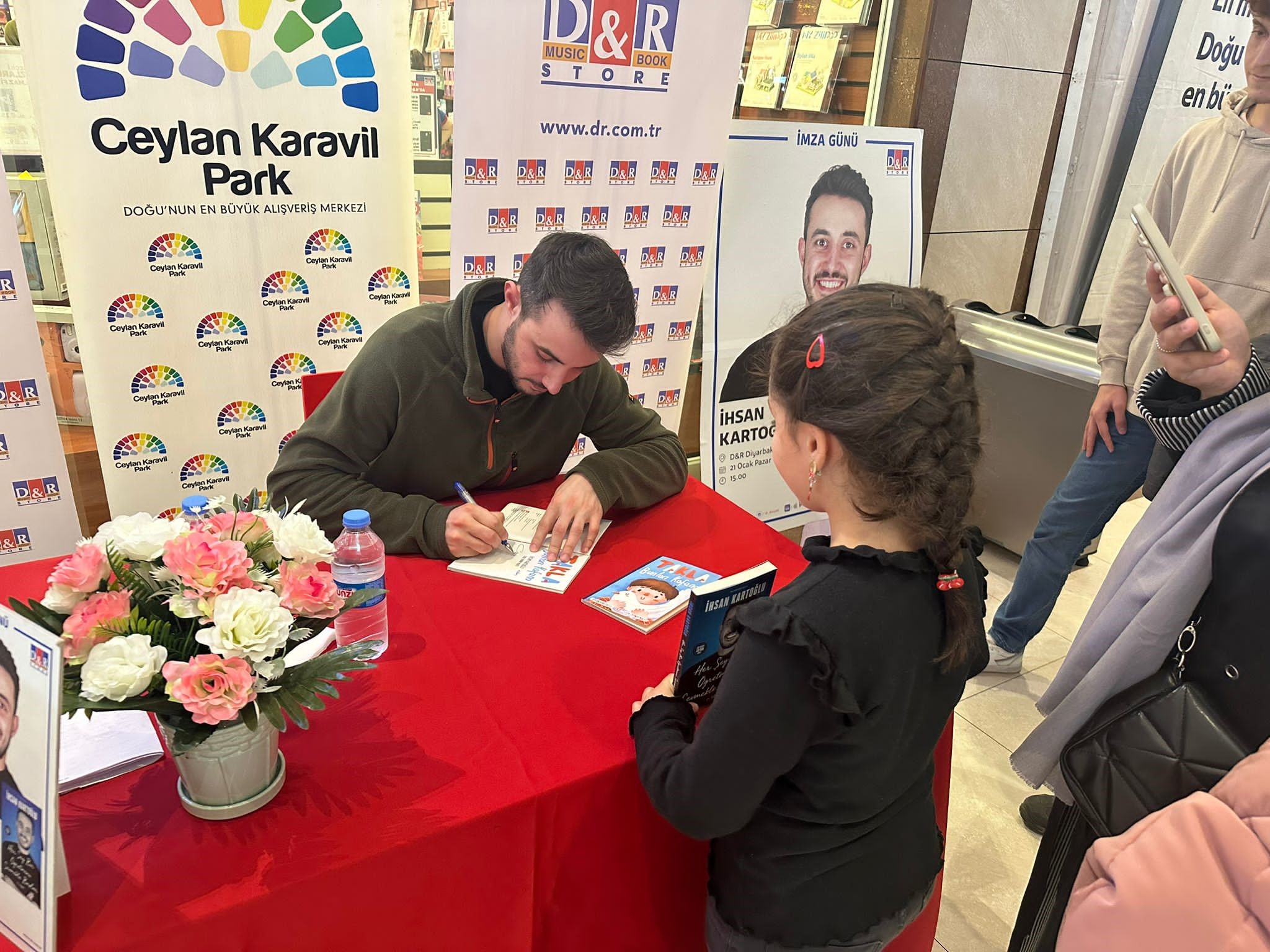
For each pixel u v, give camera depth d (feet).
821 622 2.48
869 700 2.54
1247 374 3.90
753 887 2.94
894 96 9.12
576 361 4.35
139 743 3.00
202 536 2.56
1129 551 4.10
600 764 3.08
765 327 8.64
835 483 2.66
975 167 9.78
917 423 2.47
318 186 6.91
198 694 2.35
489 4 6.59
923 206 9.54
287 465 4.63
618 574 4.40
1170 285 3.99
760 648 2.52
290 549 2.73
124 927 2.35
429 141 8.63
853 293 2.66
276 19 6.28
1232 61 10.09
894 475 2.49
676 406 9.36
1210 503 3.62
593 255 4.21
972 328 9.42
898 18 8.80
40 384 6.45
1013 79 9.47
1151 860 2.81
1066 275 11.07
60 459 6.72
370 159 7.04
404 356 4.72
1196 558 3.51
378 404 4.72
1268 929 2.57
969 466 2.60
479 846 2.86
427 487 5.09
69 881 2.47
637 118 7.54
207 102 6.28
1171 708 3.48
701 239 8.39
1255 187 5.58
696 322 9.75
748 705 2.50
